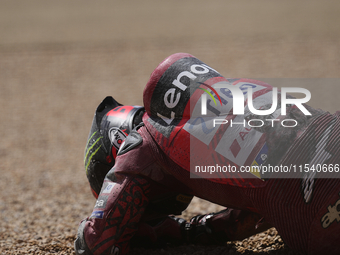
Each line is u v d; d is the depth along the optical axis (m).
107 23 105.25
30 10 141.50
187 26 91.94
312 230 8.73
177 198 11.05
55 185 25.28
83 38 84.56
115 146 11.02
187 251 11.98
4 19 122.00
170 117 9.95
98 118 11.79
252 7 115.94
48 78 59.62
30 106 48.31
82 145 34.72
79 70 62.22
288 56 56.31
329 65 49.44
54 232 16.09
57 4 154.88
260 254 11.28
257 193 8.94
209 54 62.38
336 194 8.47
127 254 11.10
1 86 57.47
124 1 153.00
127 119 11.30
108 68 61.75
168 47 70.75
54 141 36.19
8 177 27.47
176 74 10.11
